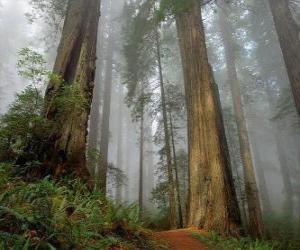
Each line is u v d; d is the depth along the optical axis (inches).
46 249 114.8
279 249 388.2
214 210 307.9
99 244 140.8
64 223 134.6
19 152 244.4
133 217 199.3
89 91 319.6
